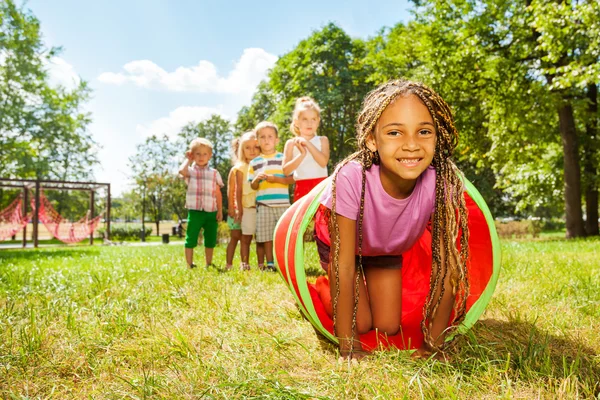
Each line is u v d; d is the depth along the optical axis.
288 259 2.47
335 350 2.16
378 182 2.22
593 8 11.43
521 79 15.97
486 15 16.66
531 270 4.46
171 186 52.78
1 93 29.89
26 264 6.95
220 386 1.62
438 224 2.27
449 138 2.15
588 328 2.44
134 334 2.45
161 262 6.61
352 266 2.26
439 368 1.80
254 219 5.90
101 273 5.04
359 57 28.42
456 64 16.59
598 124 17.92
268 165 5.68
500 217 33.06
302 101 5.20
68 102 34.41
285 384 1.70
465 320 2.35
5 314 2.84
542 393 1.59
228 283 4.05
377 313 2.60
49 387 1.77
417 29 18.52
